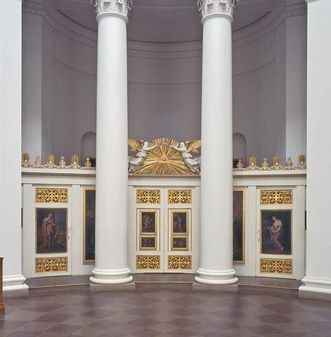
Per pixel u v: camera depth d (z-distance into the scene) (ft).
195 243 39.83
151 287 35.78
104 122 35.22
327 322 26.35
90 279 35.37
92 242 38.93
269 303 30.83
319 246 32.22
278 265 37.42
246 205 38.40
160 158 40.24
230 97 35.70
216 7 35.42
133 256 39.78
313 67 32.91
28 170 36.91
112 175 34.99
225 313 28.25
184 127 51.98
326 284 31.68
